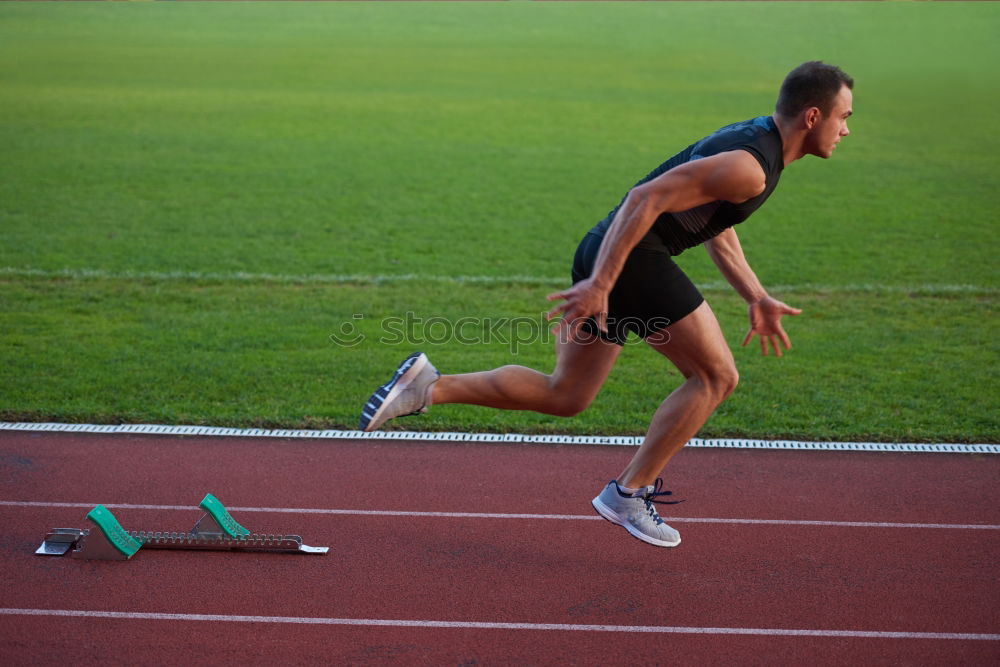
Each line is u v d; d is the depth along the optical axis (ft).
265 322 72.84
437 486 46.44
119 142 149.79
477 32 310.65
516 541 40.78
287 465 48.73
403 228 105.19
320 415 55.42
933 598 36.32
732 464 49.42
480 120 177.78
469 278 86.79
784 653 32.78
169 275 84.99
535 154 149.59
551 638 33.53
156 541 39.27
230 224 104.94
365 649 32.65
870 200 121.90
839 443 52.16
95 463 48.44
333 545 40.14
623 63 257.75
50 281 82.07
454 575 37.76
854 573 38.17
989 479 47.55
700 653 32.76
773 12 342.85
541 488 46.42
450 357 66.80
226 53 259.60
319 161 140.77
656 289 33.01
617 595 36.40
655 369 64.90
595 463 49.65
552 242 101.04
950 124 179.01
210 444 51.26
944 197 123.75
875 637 33.73
